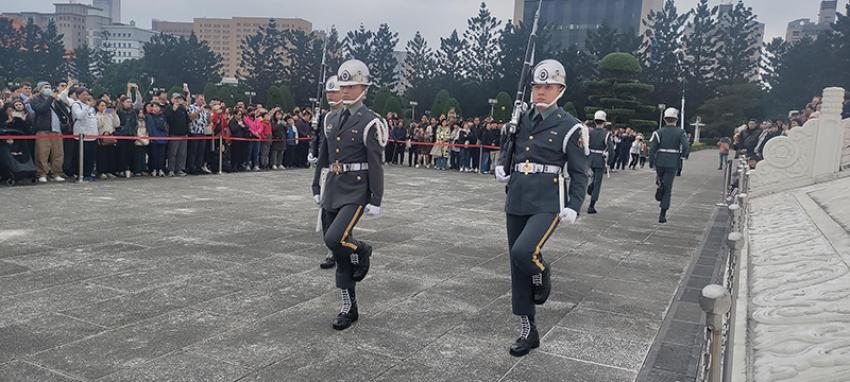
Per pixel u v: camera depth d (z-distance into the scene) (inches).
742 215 240.7
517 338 185.0
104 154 504.1
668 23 2423.7
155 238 294.8
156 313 192.4
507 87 2197.3
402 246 303.0
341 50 2694.4
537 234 166.2
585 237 350.0
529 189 171.9
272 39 2632.9
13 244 270.4
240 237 305.7
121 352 162.6
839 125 497.4
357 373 156.6
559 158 172.4
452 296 223.1
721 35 2516.0
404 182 610.5
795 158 508.1
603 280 256.4
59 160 471.2
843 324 183.3
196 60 2881.4
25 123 442.3
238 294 214.7
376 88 2605.8
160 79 2810.0
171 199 420.2
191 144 571.5
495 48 2372.0
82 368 152.1
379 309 205.9
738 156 750.5
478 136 756.0
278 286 225.8
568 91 2155.5
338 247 185.6
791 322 195.2
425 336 183.9
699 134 2389.3
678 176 872.3
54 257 251.4
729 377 109.3
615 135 989.8
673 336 192.1
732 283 145.5
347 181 193.3
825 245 287.1
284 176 608.7
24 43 2950.3
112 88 2738.7
